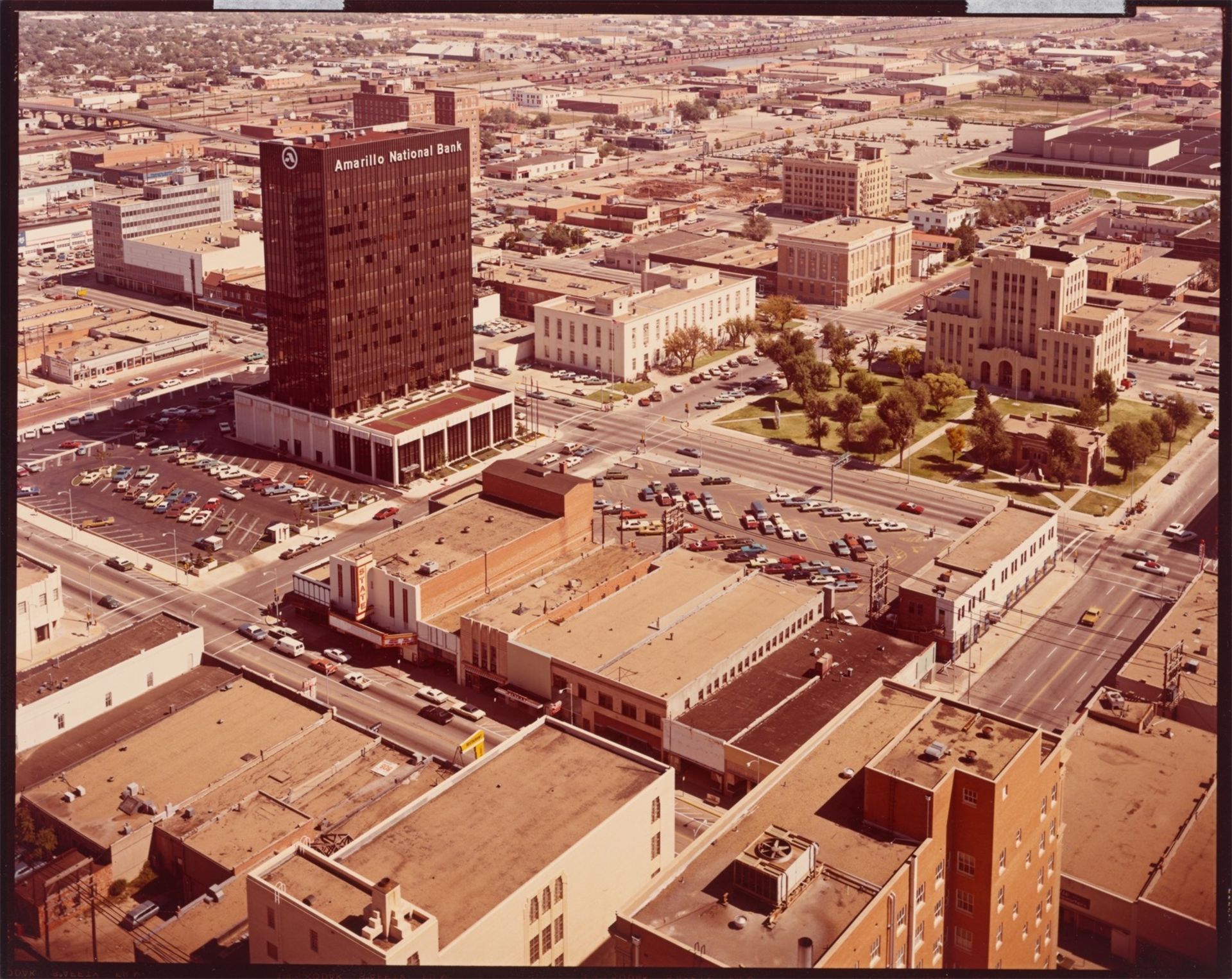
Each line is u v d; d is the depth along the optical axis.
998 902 132.88
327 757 194.38
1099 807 170.38
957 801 131.50
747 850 124.00
